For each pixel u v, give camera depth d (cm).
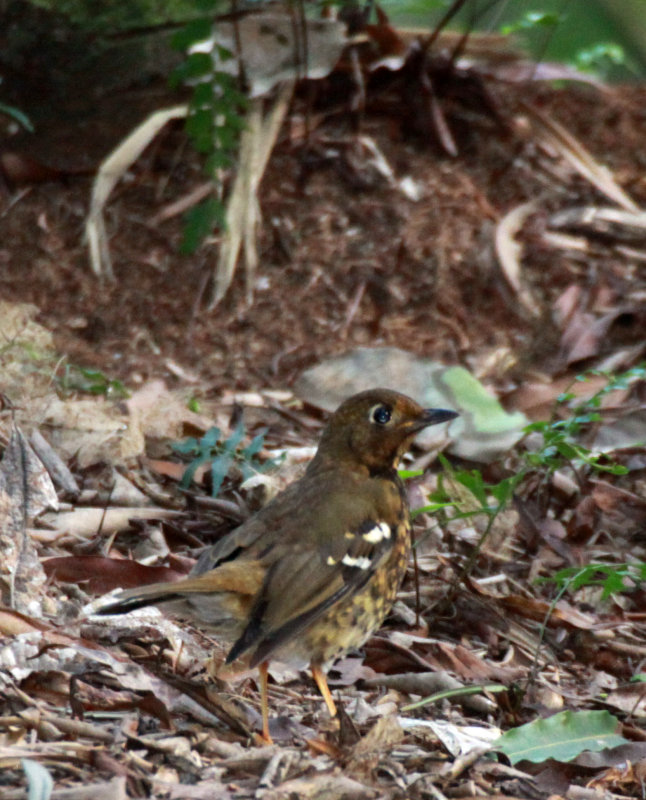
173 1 1481
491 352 1411
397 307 1454
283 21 1544
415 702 789
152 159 1523
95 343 1348
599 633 911
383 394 780
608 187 1611
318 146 1567
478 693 801
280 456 1067
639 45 2042
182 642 762
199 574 698
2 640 712
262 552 700
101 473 1004
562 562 1018
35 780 541
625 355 1373
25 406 1034
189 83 1497
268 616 664
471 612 910
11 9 1452
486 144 1630
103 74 1488
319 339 1402
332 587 699
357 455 773
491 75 1711
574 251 1530
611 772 711
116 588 836
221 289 1402
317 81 1580
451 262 1495
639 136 1736
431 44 1614
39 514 901
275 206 1514
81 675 690
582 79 1728
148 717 664
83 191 1493
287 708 749
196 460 1011
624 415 1220
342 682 804
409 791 623
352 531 722
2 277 1399
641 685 823
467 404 1218
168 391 1220
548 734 722
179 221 1479
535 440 1170
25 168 1488
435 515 972
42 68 1475
